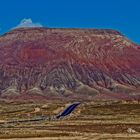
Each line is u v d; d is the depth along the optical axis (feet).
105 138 445.78
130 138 444.96
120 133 504.02
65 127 604.49
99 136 466.70
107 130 543.80
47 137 455.63
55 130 553.64
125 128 570.87
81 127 598.75
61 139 434.71
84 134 488.85
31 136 465.47
